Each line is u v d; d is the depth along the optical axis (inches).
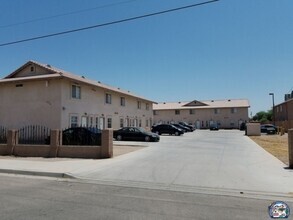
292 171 449.1
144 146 865.5
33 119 1053.2
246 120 2709.2
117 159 596.4
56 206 273.7
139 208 268.4
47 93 1035.9
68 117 1040.2
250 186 357.1
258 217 243.0
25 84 1080.8
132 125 1632.6
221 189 347.6
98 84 1245.7
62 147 645.3
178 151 730.2
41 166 514.9
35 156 662.5
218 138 1277.1
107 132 618.2
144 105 1850.4
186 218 238.7
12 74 1159.0
